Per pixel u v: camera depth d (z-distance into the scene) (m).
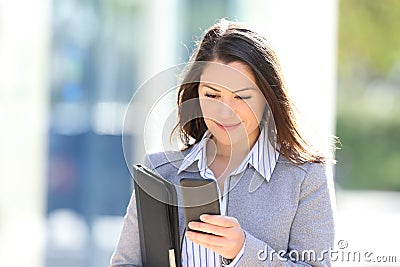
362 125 19.09
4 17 6.72
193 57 2.89
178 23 6.76
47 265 6.91
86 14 6.79
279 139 2.93
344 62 19.00
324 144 3.03
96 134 6.84
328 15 6.59
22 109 6.79
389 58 19.05
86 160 6.86
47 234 6.88
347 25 19.12
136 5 6.77
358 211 15.33
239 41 2.80
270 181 2.96
